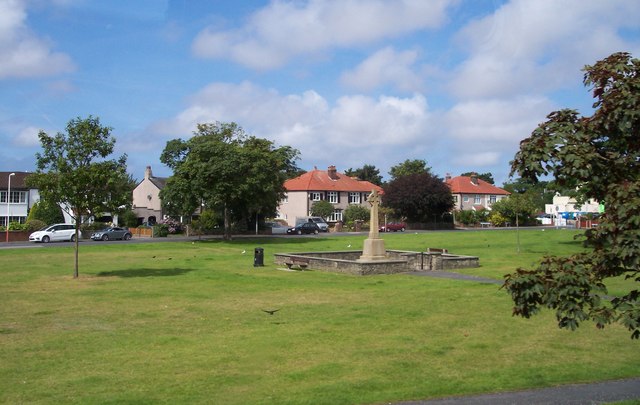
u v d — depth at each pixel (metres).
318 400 8.47
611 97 5.93
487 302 17.50
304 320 14.73
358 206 89.81
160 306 17.00
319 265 28.19
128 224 77.31
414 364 10.54
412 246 44.72
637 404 8.12
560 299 5.88
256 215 71.06
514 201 42.31
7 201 71.56
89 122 23.89
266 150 73.00
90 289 20.77
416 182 90.19
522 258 33.91
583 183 6.20
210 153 50.50
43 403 8.30
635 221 5.14
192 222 69.62
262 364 10.51
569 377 9.73
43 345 11.98
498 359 10.91
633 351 11.52
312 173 100.81
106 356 11.09
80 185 23.44
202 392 8.86
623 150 6.23
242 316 15.34
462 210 100.56
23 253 38.78
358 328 13.68
